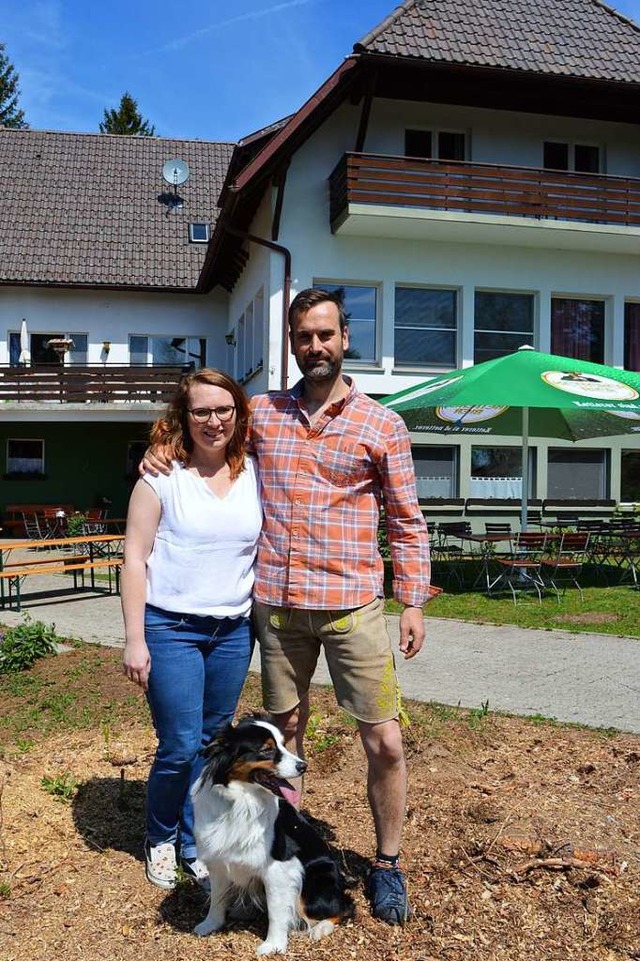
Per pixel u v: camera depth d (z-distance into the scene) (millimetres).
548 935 3133
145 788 4484
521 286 17219
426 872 3576
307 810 4195
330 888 3160
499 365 10953
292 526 3254
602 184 16562
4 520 22625
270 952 2957
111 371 19609
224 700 3512
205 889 3449
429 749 4984
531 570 13711
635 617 10227
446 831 3930
